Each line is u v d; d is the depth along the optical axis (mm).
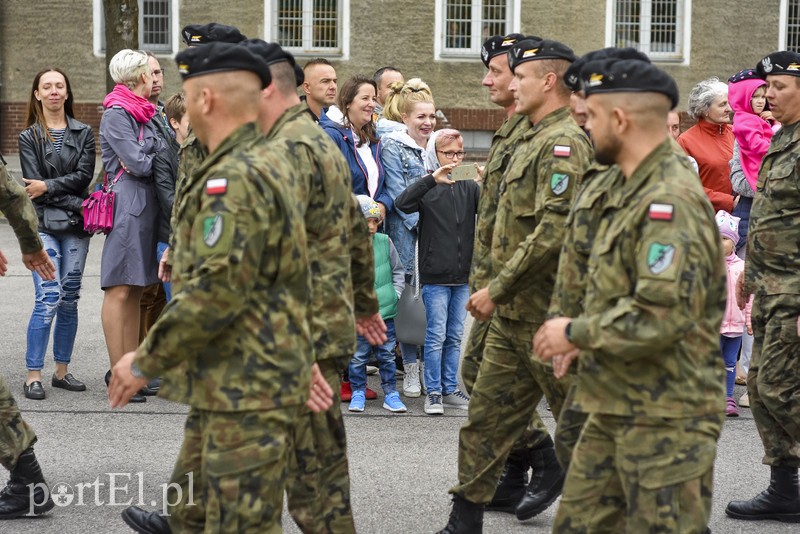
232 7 20125
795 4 20578
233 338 3482
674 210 3299
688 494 3414
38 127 7344
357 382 7223
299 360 3545
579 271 3750
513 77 5059
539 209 4523
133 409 7062
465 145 20484
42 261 5594
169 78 20156
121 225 7113
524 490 5391
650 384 3412
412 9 20203
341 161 4152
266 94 4125
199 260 3395
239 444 3498
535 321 4641
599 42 20438
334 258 4094
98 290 11211
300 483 4156
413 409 7297
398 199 7074
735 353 7273
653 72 3438
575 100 4430
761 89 7789
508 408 4809
